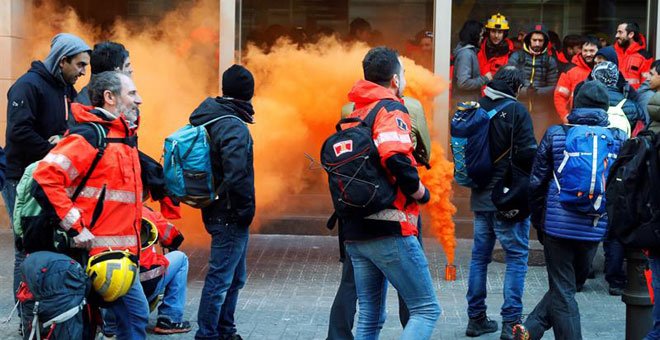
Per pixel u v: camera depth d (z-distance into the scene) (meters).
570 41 10.37
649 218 5.39
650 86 7.89
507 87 6.41
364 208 4.84
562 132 5.68
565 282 5.75
